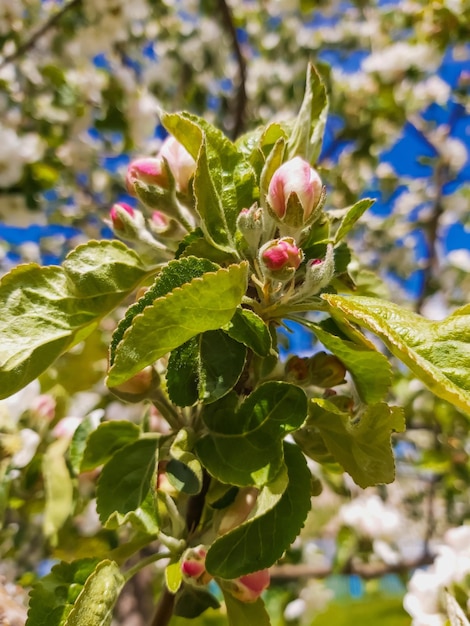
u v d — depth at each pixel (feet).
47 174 1.25
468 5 1.38
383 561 1.32
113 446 0.47
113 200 1.82
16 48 1.43
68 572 0.41
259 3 2.27
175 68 2.01
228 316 0.34
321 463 0.44
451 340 0.32
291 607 1.32
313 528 1.33
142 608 1.02
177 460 0.38
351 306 0.34
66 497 0.64
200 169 0.38
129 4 1.52
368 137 1.69
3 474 0.69
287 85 2.03
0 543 0.92
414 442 1.44
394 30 1.98
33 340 0.40
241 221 0.39
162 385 0.45
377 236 2.03
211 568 0.34
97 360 0.81
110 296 0.43
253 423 0.37
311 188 0.38
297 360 0.42
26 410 0.76
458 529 0.71
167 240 0.49
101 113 1.39
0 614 0.50
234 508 0.39
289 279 0.37
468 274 1.89
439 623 0.57
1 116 1.34
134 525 0.37
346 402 0.41
